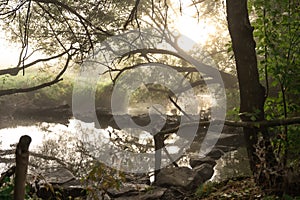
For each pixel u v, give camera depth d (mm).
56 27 14156
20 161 2498
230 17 5234
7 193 3227
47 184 4062
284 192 4734
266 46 5004
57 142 14102
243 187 5496
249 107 5141
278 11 4871
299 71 4852
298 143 4961
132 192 7098
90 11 13266
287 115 5523
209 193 6062
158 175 7887
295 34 4840
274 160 4992
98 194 5227
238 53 5199
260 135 5633
